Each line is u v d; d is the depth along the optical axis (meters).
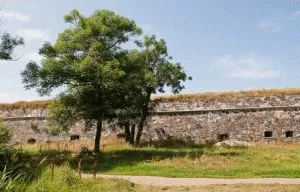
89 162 28.78
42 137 42.50
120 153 31.47
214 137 37.88
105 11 32.25
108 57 31.66
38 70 30.77
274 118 36.78
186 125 38.91
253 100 37.66
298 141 35.72
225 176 22.78
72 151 33.16
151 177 22.80
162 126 39.59
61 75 30.81
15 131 43.69
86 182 17.31
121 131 40.03
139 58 32.50
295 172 22.89
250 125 37.22
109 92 31.14
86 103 31.11
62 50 31.03
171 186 18.81
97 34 31.47
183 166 25.77
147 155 30.14
